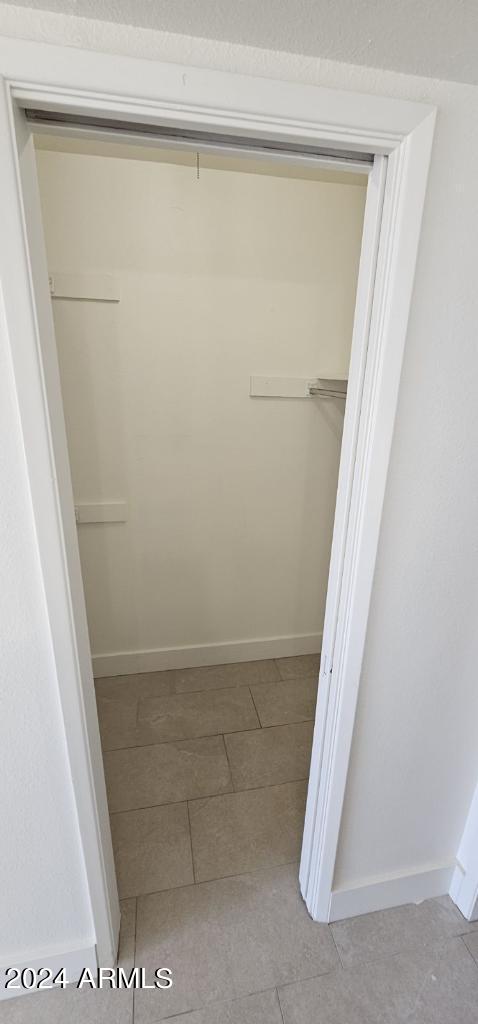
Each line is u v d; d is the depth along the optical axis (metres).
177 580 2.22
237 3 0.58
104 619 2.21
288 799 1.67
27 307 0.69
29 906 1.07
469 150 0.76
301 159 0.79
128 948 1.21
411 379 0.86
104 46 0.63
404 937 1.26
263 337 1.91
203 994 1.12
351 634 1.00
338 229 1.84
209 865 1.43
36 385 0.73
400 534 0.96
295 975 1.17
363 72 0.71
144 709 2.09
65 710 0.91
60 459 0.81
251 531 2.21
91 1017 1.08
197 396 1.94
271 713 2.08
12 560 0.81
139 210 1.66
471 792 1.27
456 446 0.93
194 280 1.78
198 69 0.65
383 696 1.09
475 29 0.62
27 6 0.59
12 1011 1.09
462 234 0.80
